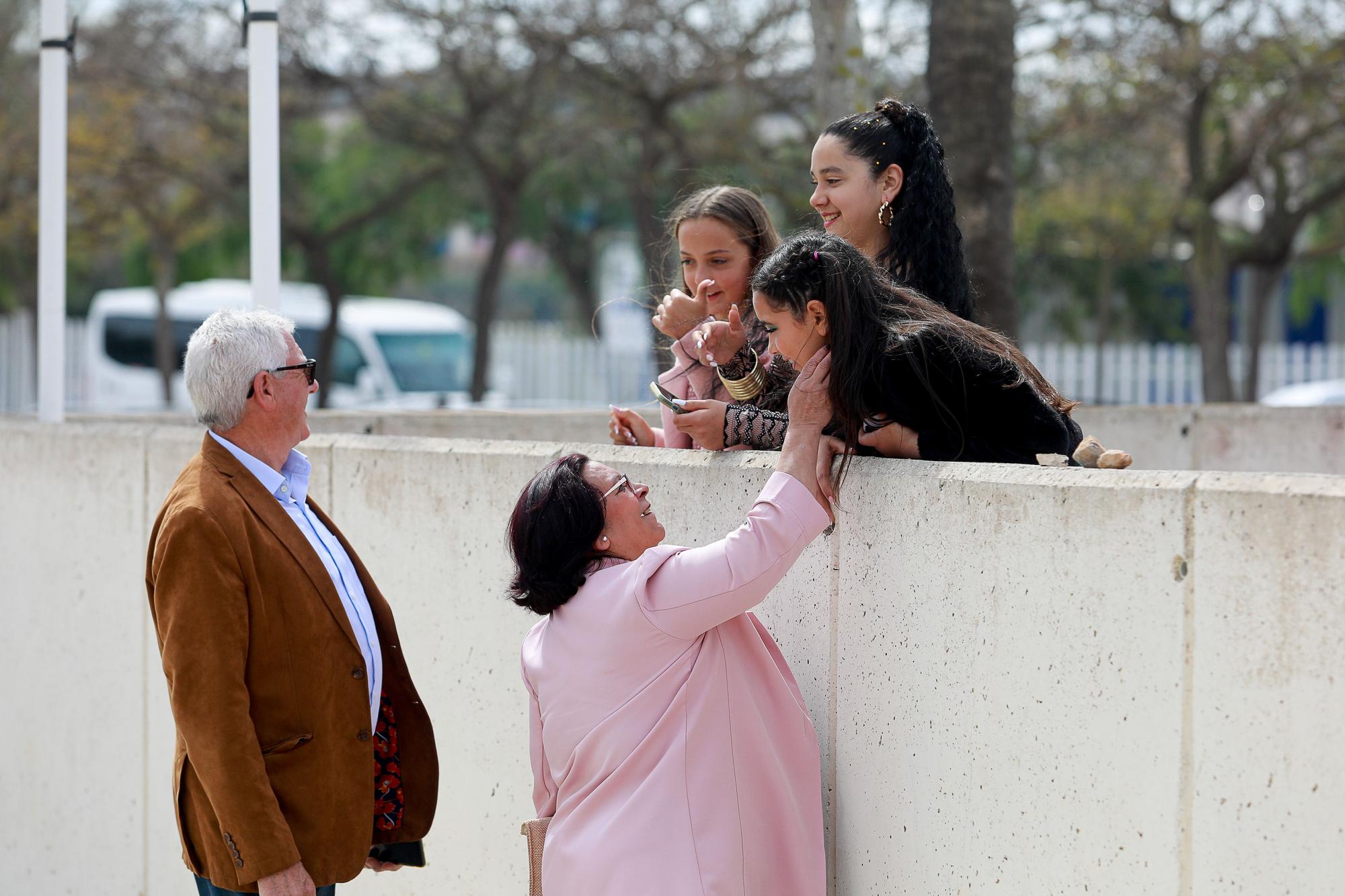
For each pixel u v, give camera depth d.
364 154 34.66
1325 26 19.34
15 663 7.82
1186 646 3.17
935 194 4.75
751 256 5.12
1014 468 3.63
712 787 3.73
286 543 4.51
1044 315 38.00
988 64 10.52
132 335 32.94
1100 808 3.36
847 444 3.92
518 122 25.11
